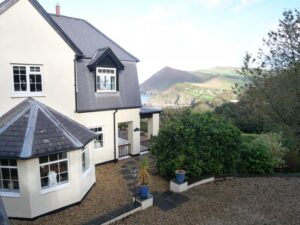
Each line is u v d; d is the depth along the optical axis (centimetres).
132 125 1762
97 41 1753
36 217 952
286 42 1349
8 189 965
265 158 1420
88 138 1174
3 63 1173
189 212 976
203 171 1325
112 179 1353
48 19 1287
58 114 1223
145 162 1116
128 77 1733
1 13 1148
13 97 1216
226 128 1380
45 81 1316
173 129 1332
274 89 1344
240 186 1234
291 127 1366
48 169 1003
